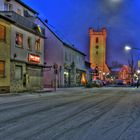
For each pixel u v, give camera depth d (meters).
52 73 55.56
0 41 30.92
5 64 31.94
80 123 10.51
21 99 23.66
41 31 42.72
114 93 35.28
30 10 44.09
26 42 37.44
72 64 64.25
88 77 83.12
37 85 41.03
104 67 127.50
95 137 8.08
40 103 19.23
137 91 42.19
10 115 12.62
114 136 8.25
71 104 18.45
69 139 7.77
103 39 127.94
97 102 20.20
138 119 11.62
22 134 8.40
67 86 60.47
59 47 56.59
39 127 9.60
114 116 12.48
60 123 10.48
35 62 40.19
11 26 33.38
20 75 35.75
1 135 8.25
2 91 31.19
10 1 37.38
